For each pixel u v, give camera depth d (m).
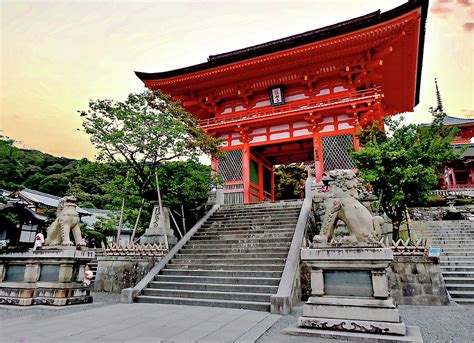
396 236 13.58
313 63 22.25
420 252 10.34
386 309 5.72
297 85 24.12
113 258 13.59
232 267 11.47
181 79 24.22
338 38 20.02
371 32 19.33
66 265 9.95
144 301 10.16
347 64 21.67
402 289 10.07
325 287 6.37
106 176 15.98
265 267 10.96
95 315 8.03
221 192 19.14
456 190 25.16
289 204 17.14
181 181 15.98
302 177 38.94
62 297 9.58
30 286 9.85
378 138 15.52
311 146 24.28
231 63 22.67
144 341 5.69
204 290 10.39
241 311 8.52
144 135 14.02
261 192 24.67
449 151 13.35
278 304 8.30
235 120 22.84
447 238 16.17
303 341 5.52
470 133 37.31
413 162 12.91
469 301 9.86
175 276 11.33
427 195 13.25
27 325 6.97
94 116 14.04
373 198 14.16
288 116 21.48
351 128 20.67
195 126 16.53
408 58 22.20
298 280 10.10
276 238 12.98
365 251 6.04
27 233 23.86
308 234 13.27
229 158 23.52
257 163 24.81
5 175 20.45
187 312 8.38
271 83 23.91
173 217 16.48
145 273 12.81
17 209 22.78
